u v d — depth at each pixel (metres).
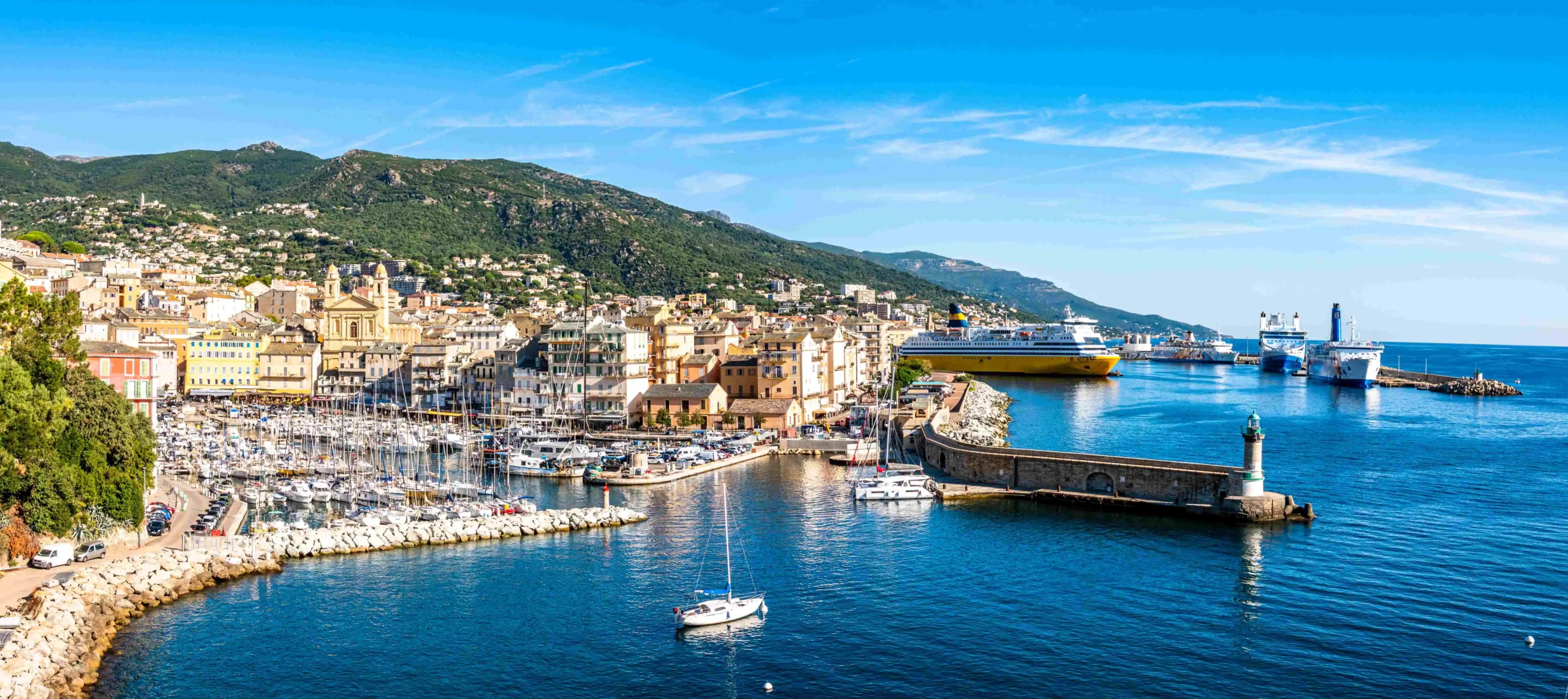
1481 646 91.62
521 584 111.44
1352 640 93.62
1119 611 101.81
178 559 110.44
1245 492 141.00
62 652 84.44
